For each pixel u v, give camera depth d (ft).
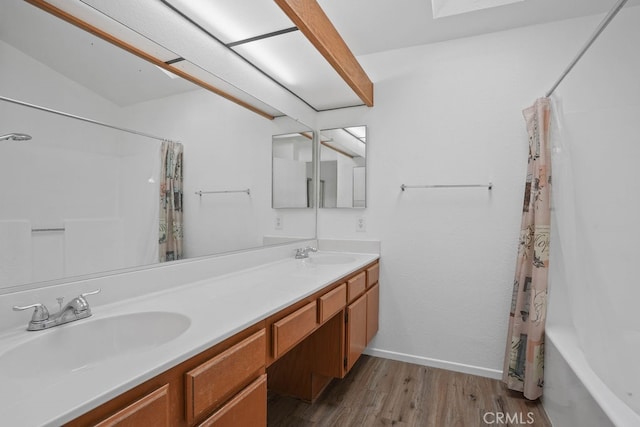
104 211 3.94
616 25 5.68
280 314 4.11
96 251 3.85
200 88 5.39
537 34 7.20
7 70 3.08
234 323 3.32
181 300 4.18
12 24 3.12
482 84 7.60
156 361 2.47
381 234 8.51
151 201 4.56
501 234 7.46
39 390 2.08
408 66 8.25
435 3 6.41
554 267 6.33
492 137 7.51
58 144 3.49
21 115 3.18
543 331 6.29
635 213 4.99
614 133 5.21
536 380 6.29
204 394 2.83
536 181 6.59
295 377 6.61
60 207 3.50
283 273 6.00
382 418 5.95
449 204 7.88
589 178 5.43
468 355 7.74
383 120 8.50
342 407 6.30
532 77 7.22
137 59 4.37
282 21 4.97
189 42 5.05
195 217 5.30
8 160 3.09
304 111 8.58
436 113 7.99
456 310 7.84
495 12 6.77
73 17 3.64
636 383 4.31
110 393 2.07
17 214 3.15
